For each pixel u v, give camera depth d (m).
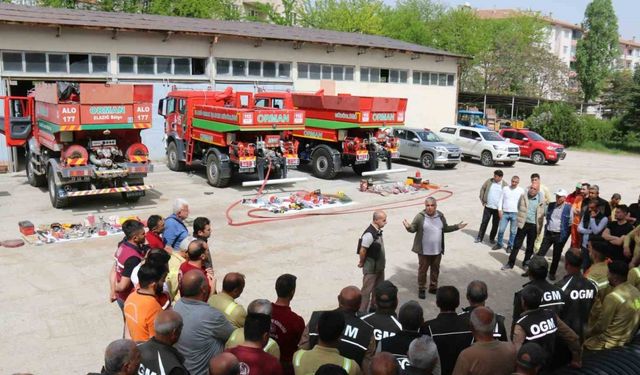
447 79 32.41
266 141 16.02
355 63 27.33
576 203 9.23
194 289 4.40
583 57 71.69
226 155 16.30
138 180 13.80
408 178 18.00
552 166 26.09
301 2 52.94
